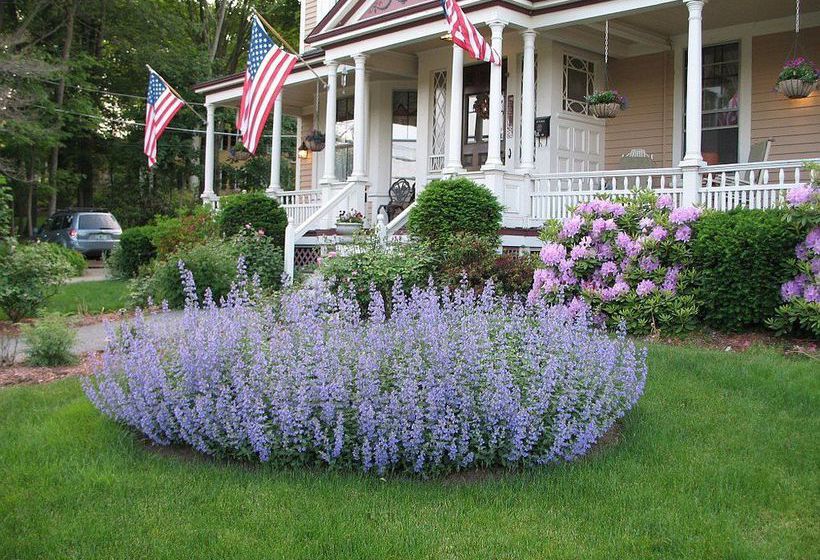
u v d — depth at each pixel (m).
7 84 23.59
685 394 6.35
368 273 10.37
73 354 8.59
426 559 3.78
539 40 13.19
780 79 10.27
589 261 9.22
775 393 6.27
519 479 4.74
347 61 15.66
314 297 6.44
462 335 5.41
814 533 4.05
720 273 8.48
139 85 32.34
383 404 4.87
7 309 11.11
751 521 4.19
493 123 12.24
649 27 12.92
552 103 13.14
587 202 10.63
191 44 34.12
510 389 4.98
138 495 4.57
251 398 5.01
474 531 4.07
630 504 4.38
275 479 4.75
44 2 26.81
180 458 5.23
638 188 9.91
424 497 4.48
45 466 5.05
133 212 30.47
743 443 5.28
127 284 13.92
